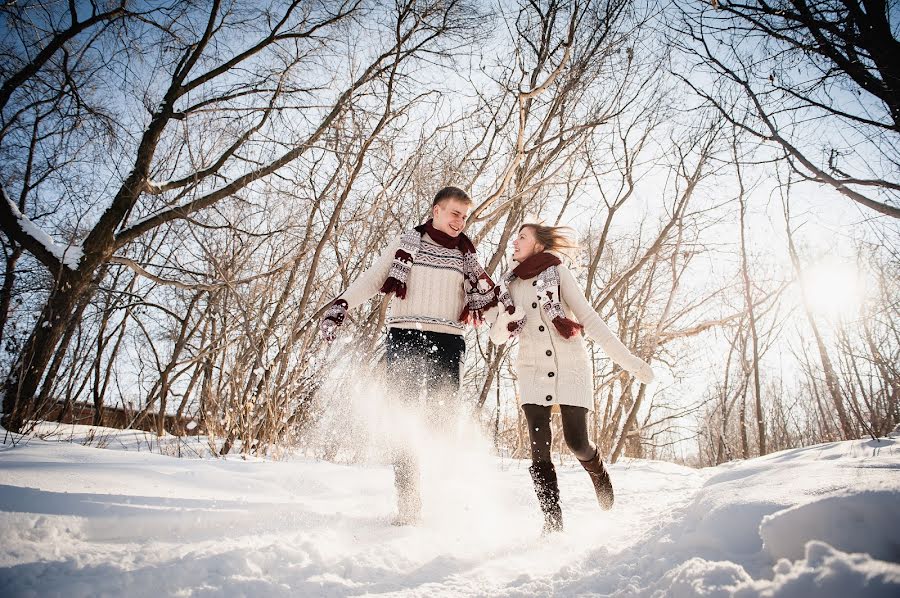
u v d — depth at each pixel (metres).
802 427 10.44
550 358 2.70
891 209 3.93
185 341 9.98
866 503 1.14
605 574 1.61
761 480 1.85
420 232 2.84
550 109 7.36
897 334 4.77
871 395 4.77
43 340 6.30
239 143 7.71
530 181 7.98
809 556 1.01
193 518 2.02
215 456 4.48
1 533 1.67
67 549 1.70
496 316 2.96
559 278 2.84
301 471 3.14
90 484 2.24
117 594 1.45
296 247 6.41
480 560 1.93
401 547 1.99
